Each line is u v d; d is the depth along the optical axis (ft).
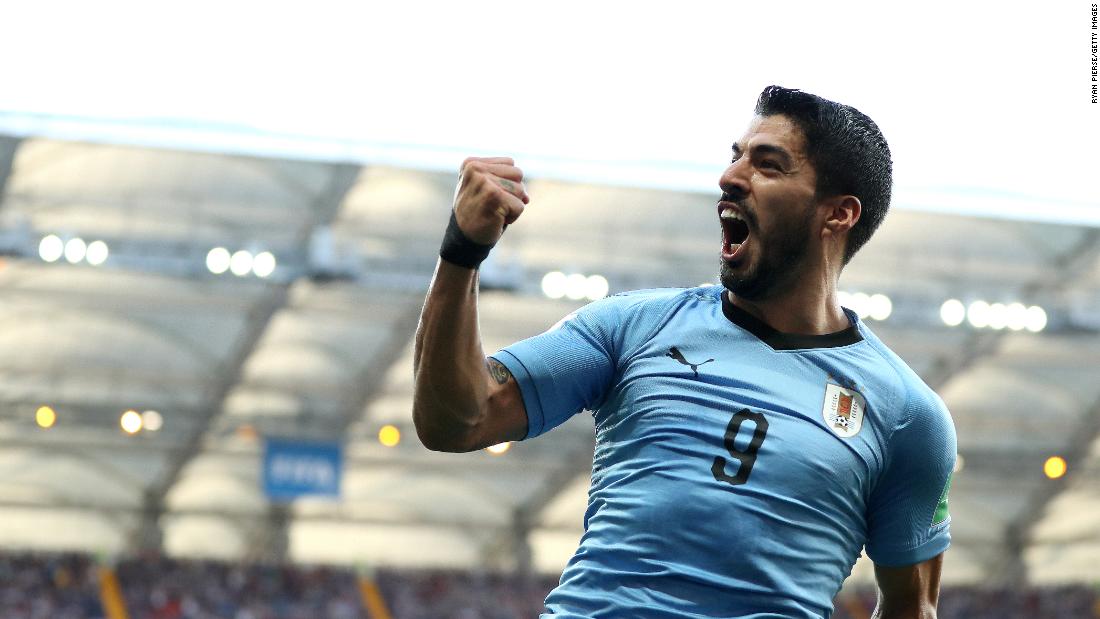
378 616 107.76
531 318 92.84
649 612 6.86
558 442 110.73
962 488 116.78
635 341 7.64
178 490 115.96
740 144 7.74
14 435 106.52
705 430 7.16
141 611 102.42
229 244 81.92
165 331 93.97
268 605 106.42
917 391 7.70
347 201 81.61
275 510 119.14
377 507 119.85
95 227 81.05
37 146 74.84
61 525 115.85
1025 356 98.12
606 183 82.38
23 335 94.27
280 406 103.91
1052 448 110.22
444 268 6.93
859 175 7.63
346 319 92.27
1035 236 86.94
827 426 7.29
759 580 6.93
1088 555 125.70
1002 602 116.26
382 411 105.19
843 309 8.02
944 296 89.66
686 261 87.76
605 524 7.19
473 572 116.67
